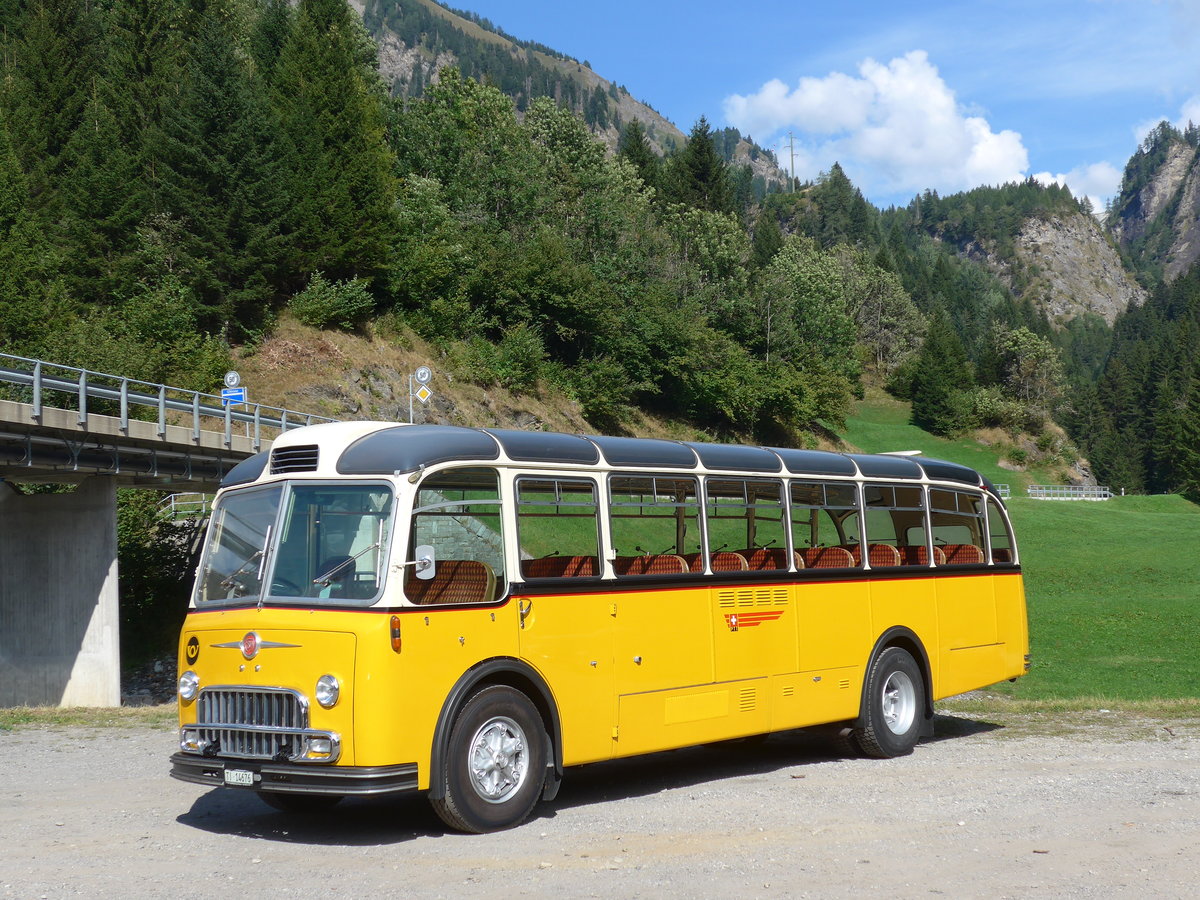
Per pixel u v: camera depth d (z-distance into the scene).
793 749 13.93
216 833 8.93
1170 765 11.70
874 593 13.27
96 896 6.89
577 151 97.25
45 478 27.69
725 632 11.28
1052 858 7.69
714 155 123.56
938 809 9.38
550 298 71.88
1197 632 40.12
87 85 63.56
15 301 45.28
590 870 7.48
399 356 60.09
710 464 11.52
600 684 9.95
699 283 92.25
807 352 96.94
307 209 59.53
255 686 8.68
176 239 53.91
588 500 10.20
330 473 9.00
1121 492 161.62
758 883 7.09
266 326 54.84
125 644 32.56
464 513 9.12
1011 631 15.63
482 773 8.87
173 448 28.94
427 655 8.59
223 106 55.38
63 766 12.81
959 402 141.00
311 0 77.12
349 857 7.98
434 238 67.50
